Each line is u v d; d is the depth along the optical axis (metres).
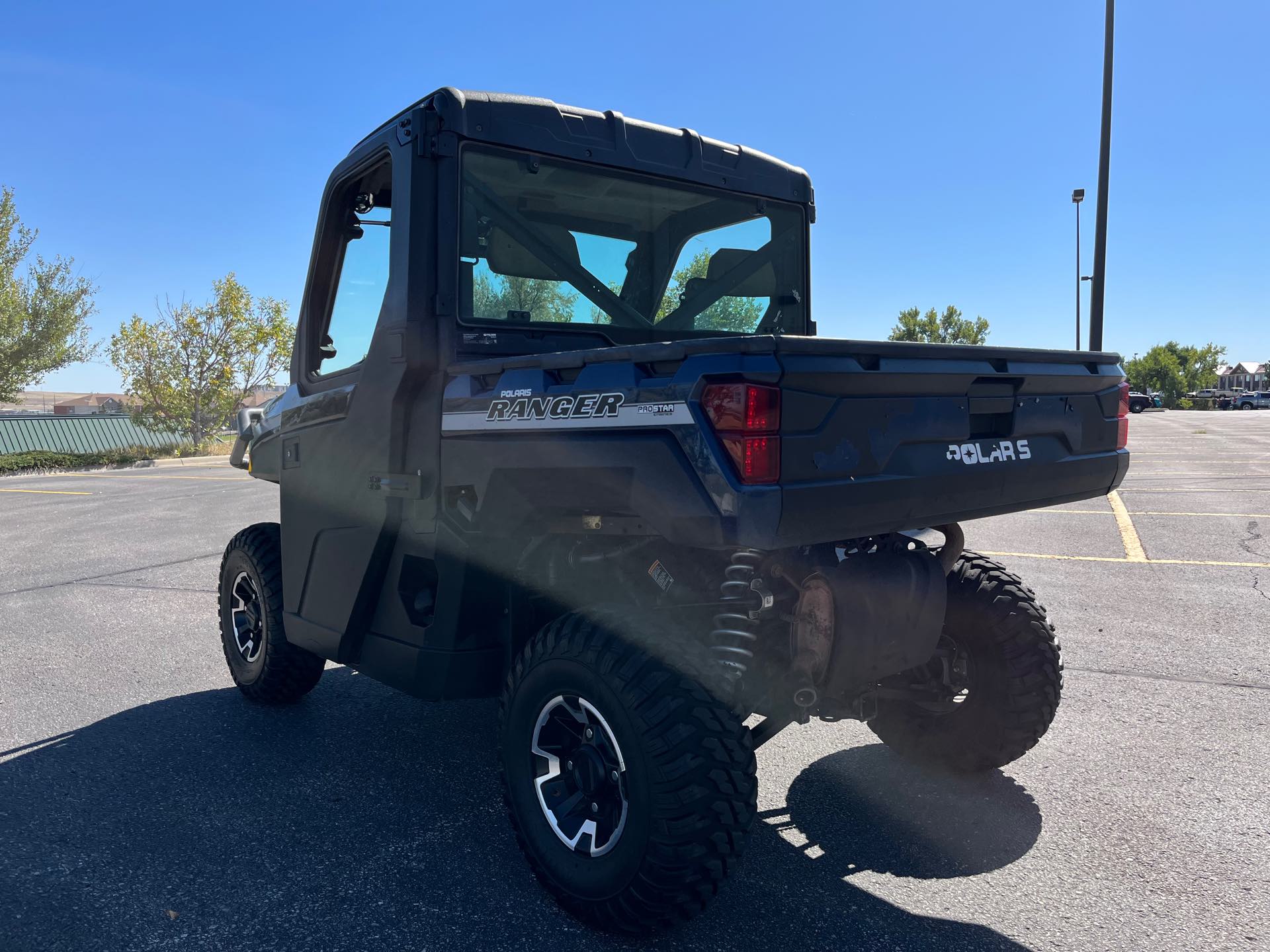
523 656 2.84
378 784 3.73
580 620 2.71
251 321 27.17
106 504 14.47
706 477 2.28
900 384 2.50
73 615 6.72
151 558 9.17
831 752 4.05
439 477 3.09
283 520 4.06
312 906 2.81
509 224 3.21
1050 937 2.62
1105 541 9.21
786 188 4.02
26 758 4.02
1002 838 3.22
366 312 3.45
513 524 2.91
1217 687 4.75
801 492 2.26
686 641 2.58
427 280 3.07
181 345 26.86
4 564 8.99
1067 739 4.10
